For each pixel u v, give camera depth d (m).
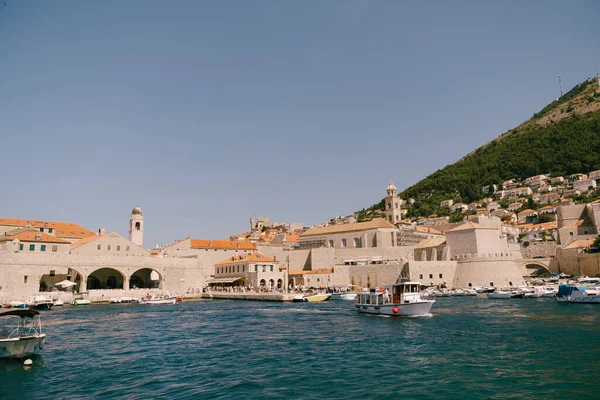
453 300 82.19
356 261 122.62
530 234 157.12
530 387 23.95
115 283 107.50
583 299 68.31
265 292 103.44
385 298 61.19
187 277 108.50
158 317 62.00
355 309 71.19
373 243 128.88
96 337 43.28
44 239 92.62
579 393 22.73
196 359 32.75
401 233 134.50
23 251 84.94
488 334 41.06
